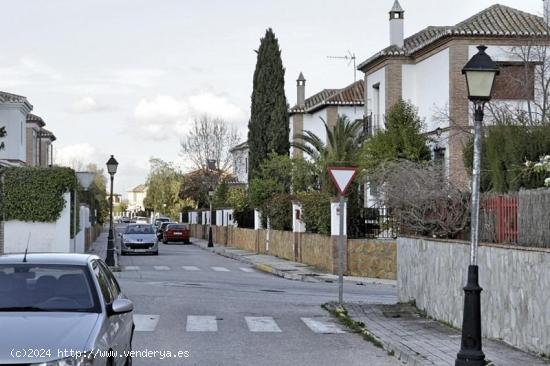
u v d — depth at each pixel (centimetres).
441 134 3847
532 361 1119
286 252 4088
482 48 1110
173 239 6756
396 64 4344
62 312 824
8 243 3438
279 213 4341
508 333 1287
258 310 1855
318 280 2906
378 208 3120
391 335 1424
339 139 3984
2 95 5362
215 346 1319
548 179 1391
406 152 3534
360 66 4747
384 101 4447
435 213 1847
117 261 3775
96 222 7494
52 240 3466
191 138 8869
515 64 3731
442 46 3931
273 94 5262
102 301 856
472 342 1056
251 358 1211
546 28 3628
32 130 6575
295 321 1666
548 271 1131
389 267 3023
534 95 3584
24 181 3444
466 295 1066
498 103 3584
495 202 1410
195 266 3653
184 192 9225
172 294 2186
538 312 1166
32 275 880
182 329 1513
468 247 1458
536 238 1234
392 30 4431
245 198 5681
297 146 4447
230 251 5056
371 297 2288
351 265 3083
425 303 1741
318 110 6125
